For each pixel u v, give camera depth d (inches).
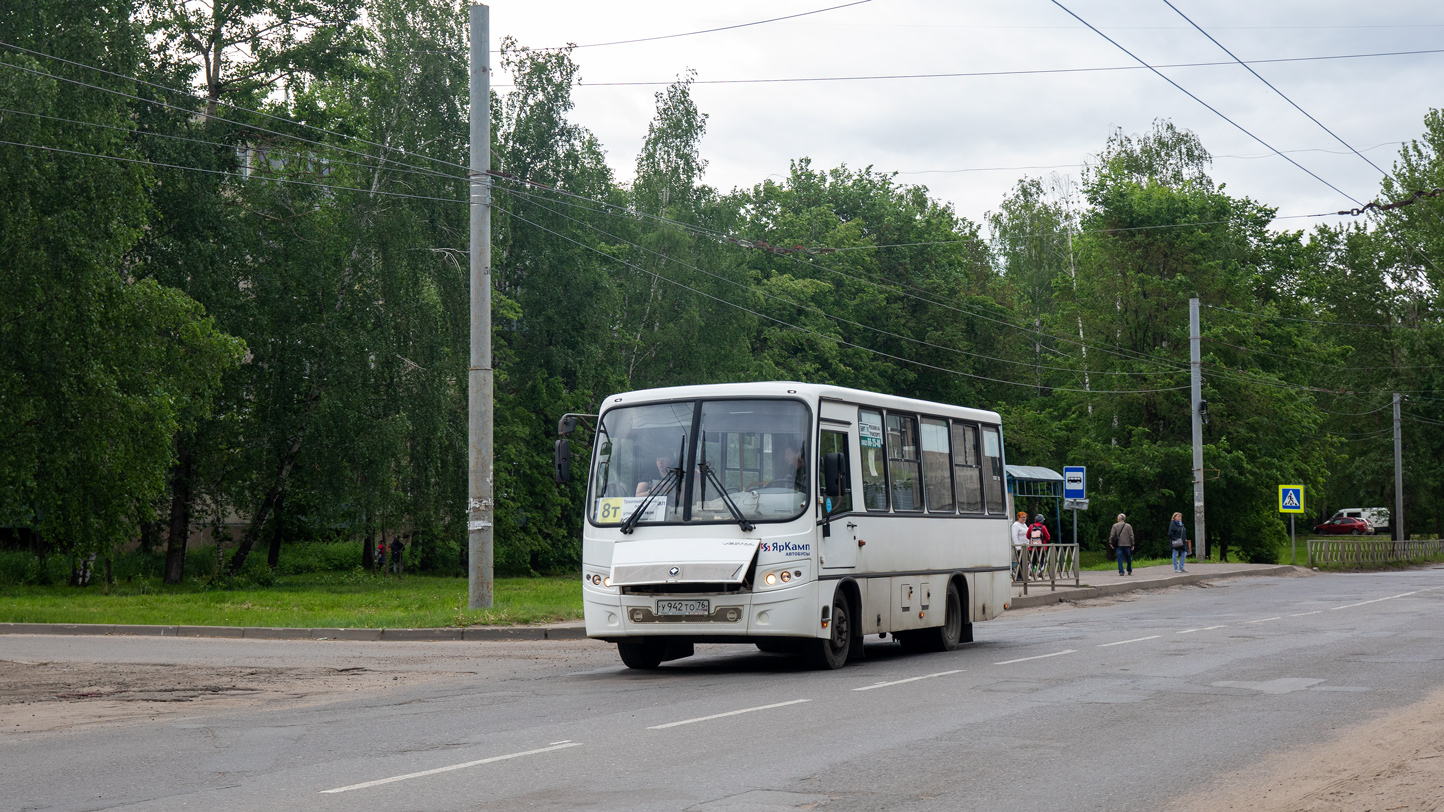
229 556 2054.6
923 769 347.9
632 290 2285.9
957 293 3058.6
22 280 1286.9
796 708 476.7
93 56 1391.5
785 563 603.2
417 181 1742.1
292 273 1728.6
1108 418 2588.6
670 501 621.0
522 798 309.6
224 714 477.7
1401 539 2679.6
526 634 860.6
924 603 724.0
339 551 2332.7
